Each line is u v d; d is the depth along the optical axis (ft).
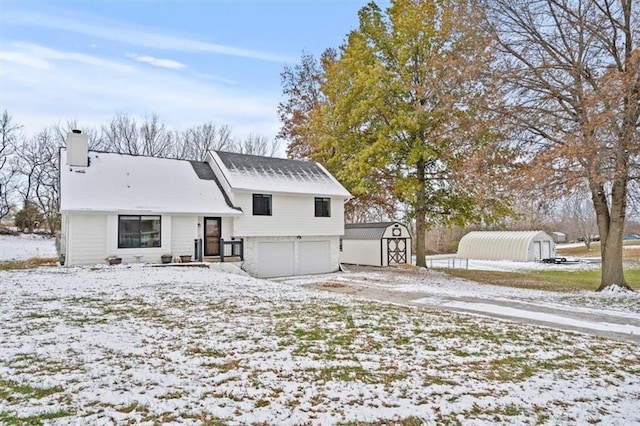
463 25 51.42
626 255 123.85
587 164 40.47
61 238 61.21
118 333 21.18
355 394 14.57
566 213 49.11
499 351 21.01
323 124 83.10
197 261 57.21
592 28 44.16
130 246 53.36
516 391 15.53
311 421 12.25
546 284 59.77
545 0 46.52
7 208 123.75
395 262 83.20
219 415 12.31
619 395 15.47
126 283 38.17
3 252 77.82
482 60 49.21
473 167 51.31
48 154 127.13
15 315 24.41
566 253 139.03
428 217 78.79
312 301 33.76
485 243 125.70
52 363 16.22
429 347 21.18
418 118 65.67
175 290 35.58
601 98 38.81
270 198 65.36
